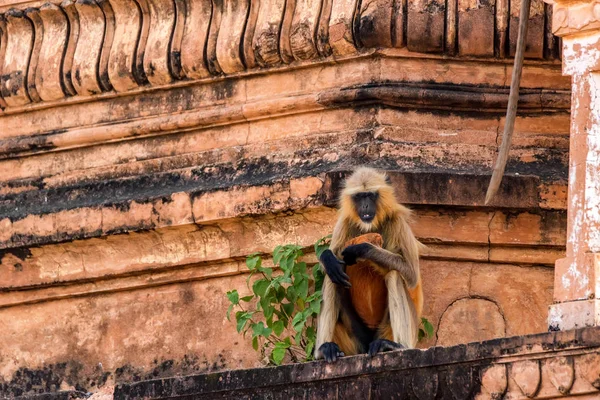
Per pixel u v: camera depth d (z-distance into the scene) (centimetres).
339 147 2345
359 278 2108
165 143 2522
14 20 2659
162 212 2402
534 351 1752
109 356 2469
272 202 2306
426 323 2211
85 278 2484
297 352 2273
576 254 1825
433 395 1822
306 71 2412
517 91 1969
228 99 2475
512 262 2286
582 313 1798
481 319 2269
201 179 2445
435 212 2264
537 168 2331
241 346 2359
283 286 2294
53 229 2489
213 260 2391
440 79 2356
